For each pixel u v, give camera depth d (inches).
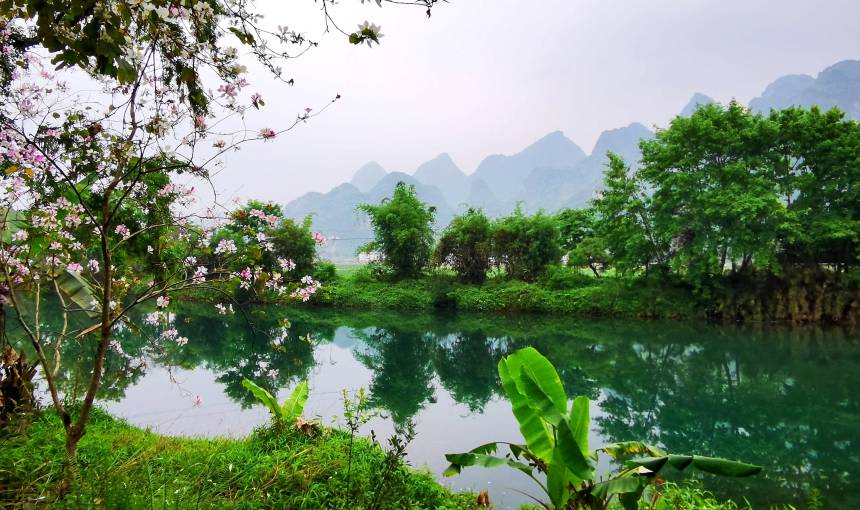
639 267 1004.6
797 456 345.7
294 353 662.5
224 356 615.5
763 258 827.4
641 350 718.5
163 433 321.4
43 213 165.8
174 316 914.1
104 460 164.4
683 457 158.1
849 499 273.9
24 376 208.7
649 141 968.9
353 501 171.3
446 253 1248.2
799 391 517.0
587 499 180.5
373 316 1040.8
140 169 141.2
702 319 932.6
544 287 1117.7
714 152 903.7
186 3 108.3
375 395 471.5
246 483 180.5
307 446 234.5
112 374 447.5
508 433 366.6
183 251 191.0
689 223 907.4
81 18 89.4
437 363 649.0
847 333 805.9
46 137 149.8
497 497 255.1
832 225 808.9
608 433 395.9
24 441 173.5
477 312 1083.9
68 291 231.1
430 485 219.1
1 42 144.6
